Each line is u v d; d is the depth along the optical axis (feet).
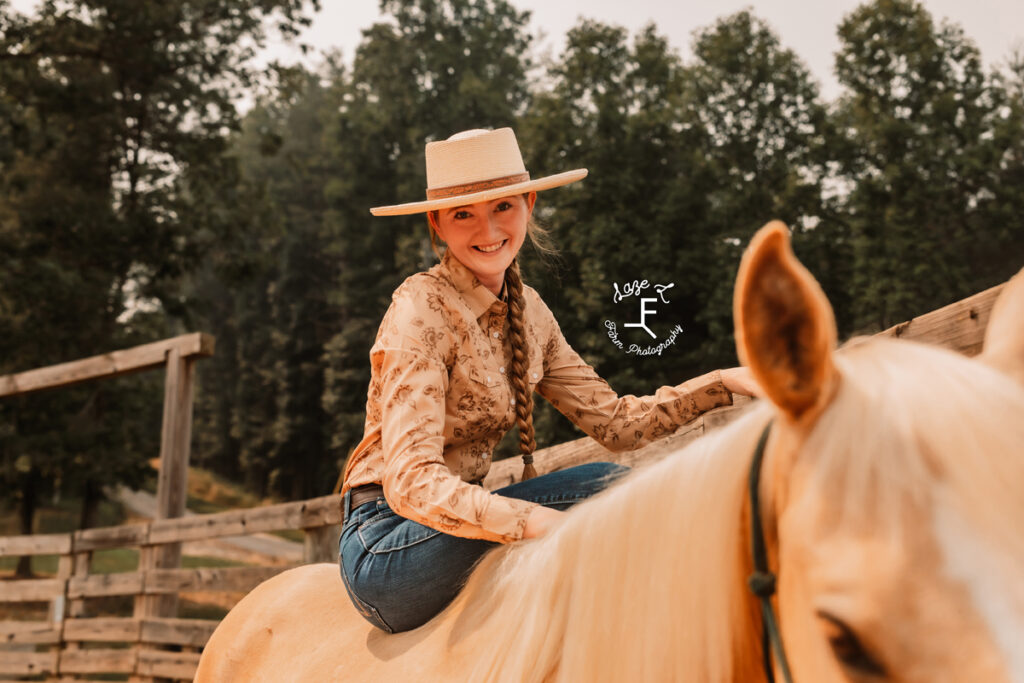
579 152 64.75
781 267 2.42
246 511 18.49
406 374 4.75
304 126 154.30
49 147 64.13
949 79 72.13
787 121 77.20
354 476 5.25
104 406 72.02
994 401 2.28
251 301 149.69
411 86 104.94
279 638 5.64
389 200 109.70
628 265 57.11
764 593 2.70
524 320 5.66
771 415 2.93
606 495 3.54
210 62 65.26
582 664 3.24
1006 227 61.31
